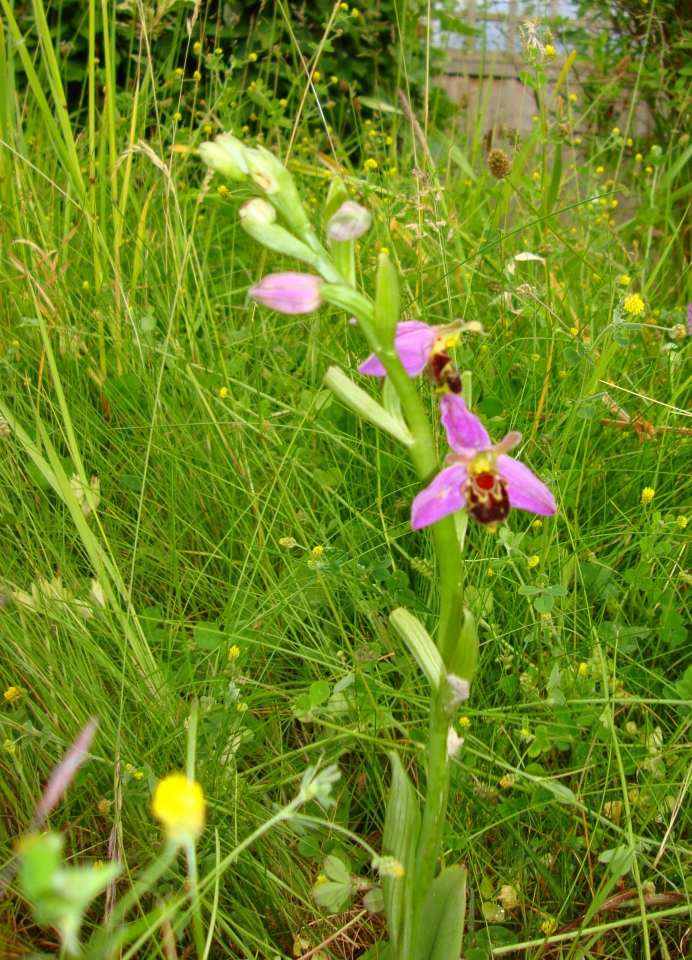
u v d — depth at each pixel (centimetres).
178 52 47
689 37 45
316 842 18
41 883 8
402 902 15
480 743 18
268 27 53
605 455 27
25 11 51
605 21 52
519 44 53
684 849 17
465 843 17
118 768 17
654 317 33
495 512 14
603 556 24
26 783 18
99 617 21
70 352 29
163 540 25
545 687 20
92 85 32
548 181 39
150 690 20
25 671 21
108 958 14
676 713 20
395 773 14
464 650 14
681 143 40
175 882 17
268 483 25
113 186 33
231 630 21
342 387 14
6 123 32
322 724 20
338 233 13
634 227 40
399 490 26
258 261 38
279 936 17
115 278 30
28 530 23
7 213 31
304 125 44
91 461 26
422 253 34
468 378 15
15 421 22
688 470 26
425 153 36
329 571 21
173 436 27
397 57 54
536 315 29
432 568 22
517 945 16
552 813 18
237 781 18
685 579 21
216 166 13
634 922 16
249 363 31
